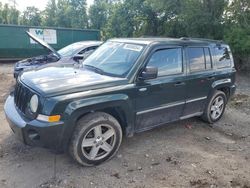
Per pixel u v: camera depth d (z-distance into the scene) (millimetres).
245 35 14578
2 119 5922
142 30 26703
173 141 5262
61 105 3672
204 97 5789
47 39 19078
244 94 9734
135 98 4426
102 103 4004
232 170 4371
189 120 6441
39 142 3727
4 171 3971
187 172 4223
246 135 5863
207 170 4312
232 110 7598
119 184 3824
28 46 18297
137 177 4012
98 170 4125
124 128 4559
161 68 4832
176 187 3846
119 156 4547
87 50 9219
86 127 3963
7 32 17438
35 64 8422
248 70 15352
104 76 4402
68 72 4480
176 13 19969
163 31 23328
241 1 15125
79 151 3979
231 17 16156
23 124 3752
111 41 5500
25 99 3965
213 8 16562
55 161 4293
